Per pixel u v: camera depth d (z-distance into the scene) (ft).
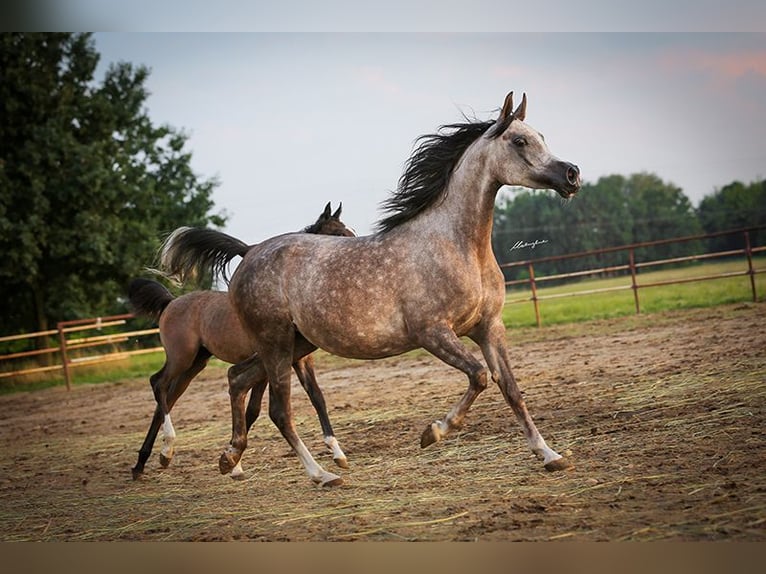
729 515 16.31
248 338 26.16
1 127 88.74
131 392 61.00
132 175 98.78
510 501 19.42
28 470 33.65
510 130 21.75
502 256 238.07
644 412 27.53
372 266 22.48
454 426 21.22
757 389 28.12
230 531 20.08
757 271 58.54
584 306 80.43
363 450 28.58
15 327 98.17
